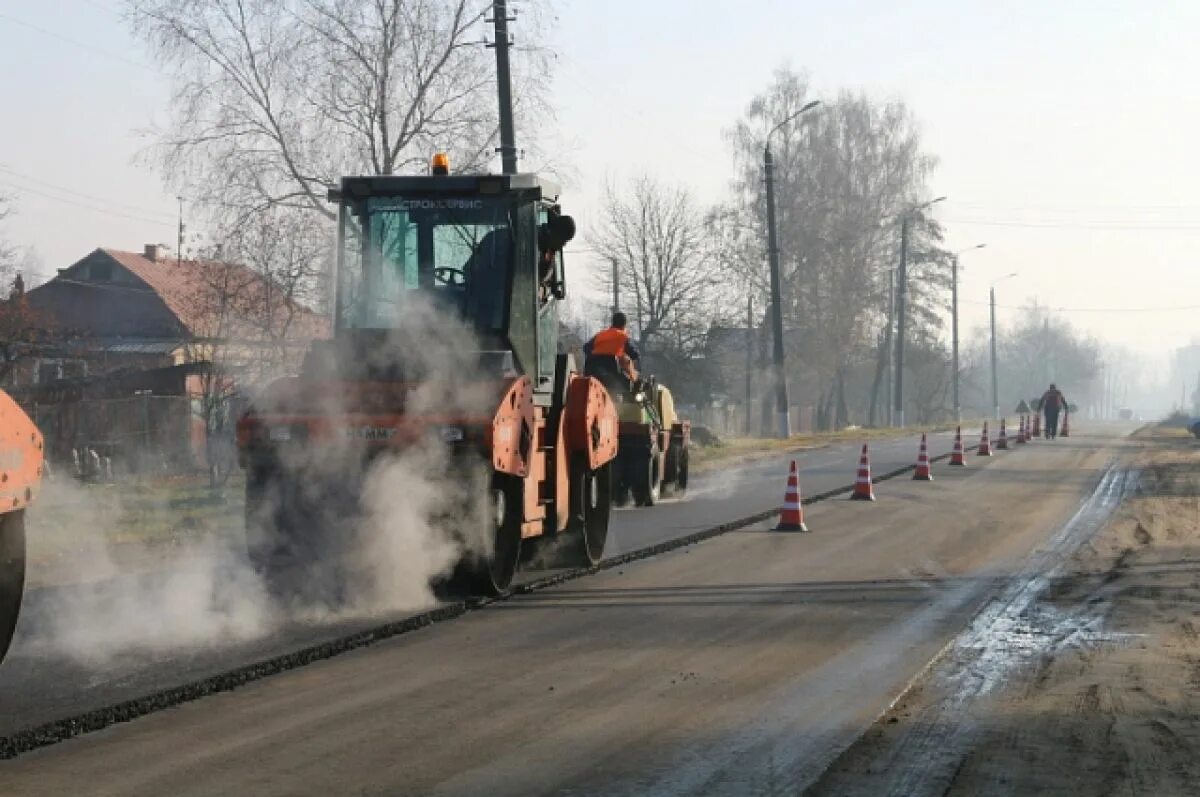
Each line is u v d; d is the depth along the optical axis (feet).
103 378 101.45
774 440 175.63
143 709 28.30
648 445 77.00
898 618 41.47
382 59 110.83
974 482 99.25
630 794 23.06
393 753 25.44
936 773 24.52
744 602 44.24
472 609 42.29
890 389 302.04
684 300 200.34
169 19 106.73
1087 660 35.19
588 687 31.24
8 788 22.94
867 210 253.24
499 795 22.91
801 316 244.83
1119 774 24.61
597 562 53.26
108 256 173.27
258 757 25.03
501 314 46.03
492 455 41.55
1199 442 172.55
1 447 27.61
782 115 244.63
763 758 25.36
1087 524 70.18
